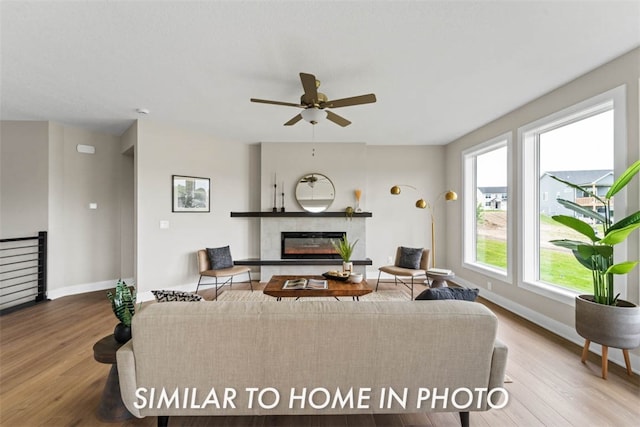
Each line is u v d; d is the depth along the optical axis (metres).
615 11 1.75
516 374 2.13
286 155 4.93
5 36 2.00
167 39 2.05
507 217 3.54
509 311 3.49
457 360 1.43
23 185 3.93
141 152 3.85
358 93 2.93
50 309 3.57
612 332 2.00
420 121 3.86
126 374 1.40
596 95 2.45
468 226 4.58
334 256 4.86
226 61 2.35
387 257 5.20
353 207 4.94
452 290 1.80
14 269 3.82
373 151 5.20
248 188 5.04
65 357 2.39
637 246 2.17
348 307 1.45
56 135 4.04
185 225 4.30
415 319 1.41
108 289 4.48
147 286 3.92
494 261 4.09
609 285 2.10
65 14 1.78
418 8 1.74
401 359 1.42
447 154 5.12
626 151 2.22
